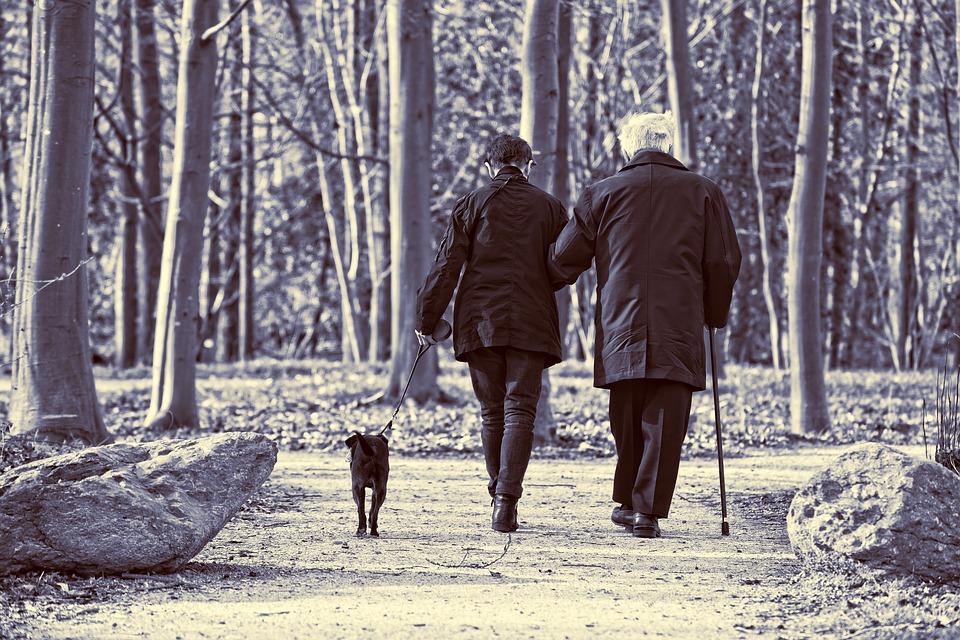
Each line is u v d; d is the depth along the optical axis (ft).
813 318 49.78
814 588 18.76
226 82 113.50
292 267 146.61
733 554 22.12
